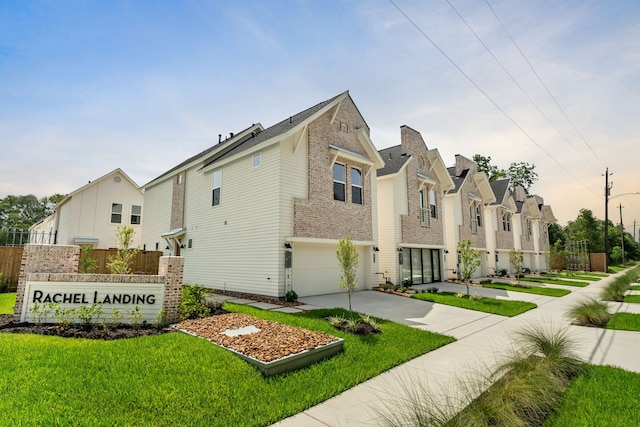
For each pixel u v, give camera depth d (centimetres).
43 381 399
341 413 385
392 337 707
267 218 1235
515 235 3266
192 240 1677
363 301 1206
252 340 582
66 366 446
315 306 1061
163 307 745
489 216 2786
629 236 6594
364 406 404
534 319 976
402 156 1902
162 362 480
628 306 1226
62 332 620
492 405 354
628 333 793
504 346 675
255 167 1318
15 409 335
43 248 726
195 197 1698
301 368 518
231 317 781
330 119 1423
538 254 3697
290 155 1252
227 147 1670
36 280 697
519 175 5006
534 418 375
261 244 1251
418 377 502
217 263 1475
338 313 937
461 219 2348
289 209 1227
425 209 1991
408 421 332
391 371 531
